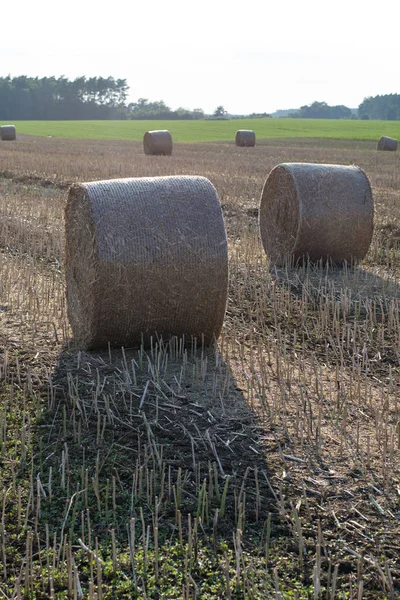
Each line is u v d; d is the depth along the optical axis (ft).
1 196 54.85
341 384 21.62
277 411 19.57
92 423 18.70
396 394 20.97
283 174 35.45
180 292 22.53
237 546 13.28
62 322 26.53
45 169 74.79
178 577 12.99
